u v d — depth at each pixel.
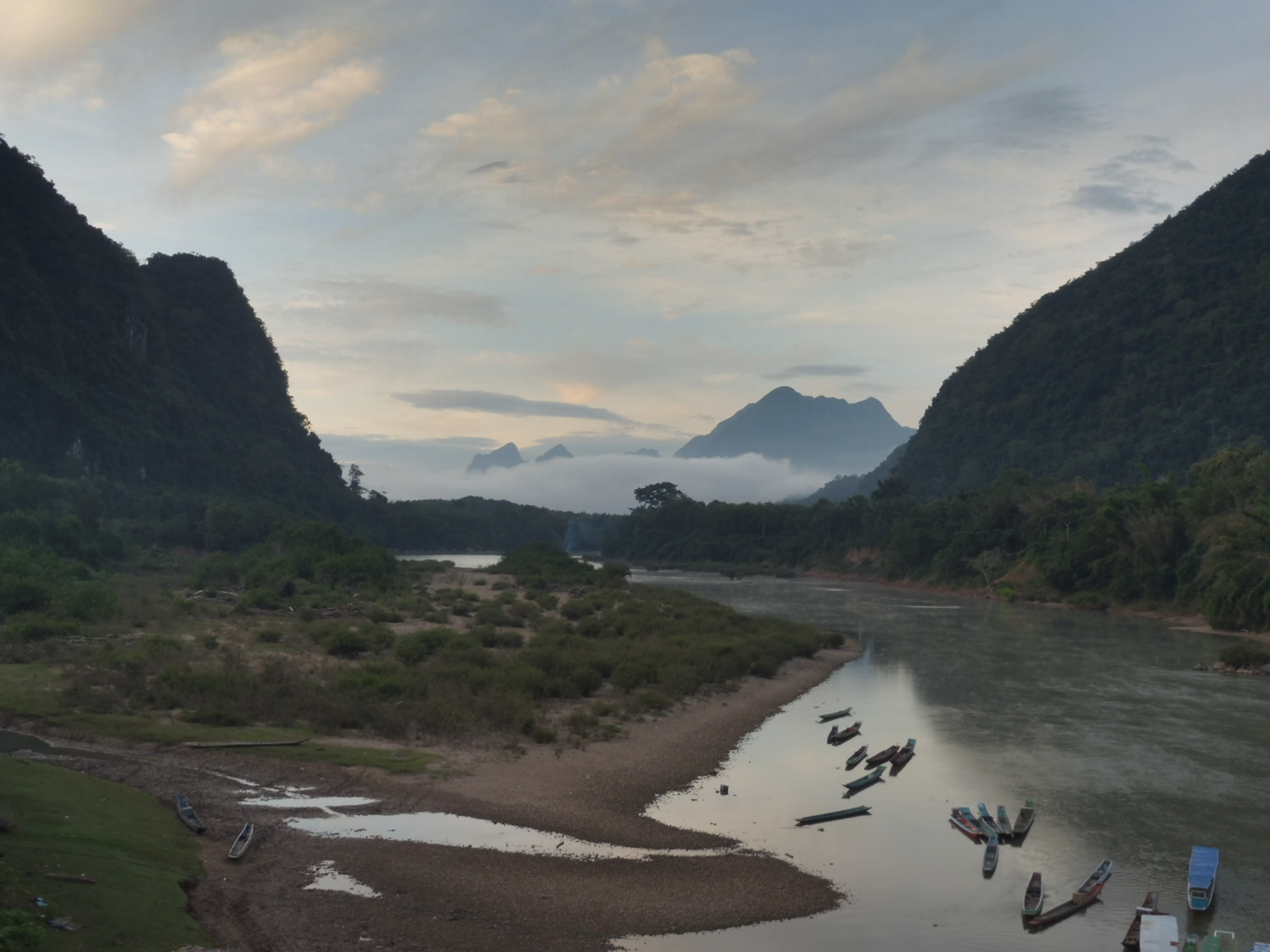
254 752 26.80
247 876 18.58
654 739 31.83
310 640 48.91
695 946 17.00
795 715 37.75
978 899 19.52
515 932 17.14
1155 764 30.33
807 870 20.84
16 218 199.00
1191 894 19.28
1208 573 80.81
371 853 20.34
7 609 51.81
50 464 162.62
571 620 66.06
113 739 27.61
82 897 15.45
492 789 25.09
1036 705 40.31
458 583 102.38
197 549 140.25
